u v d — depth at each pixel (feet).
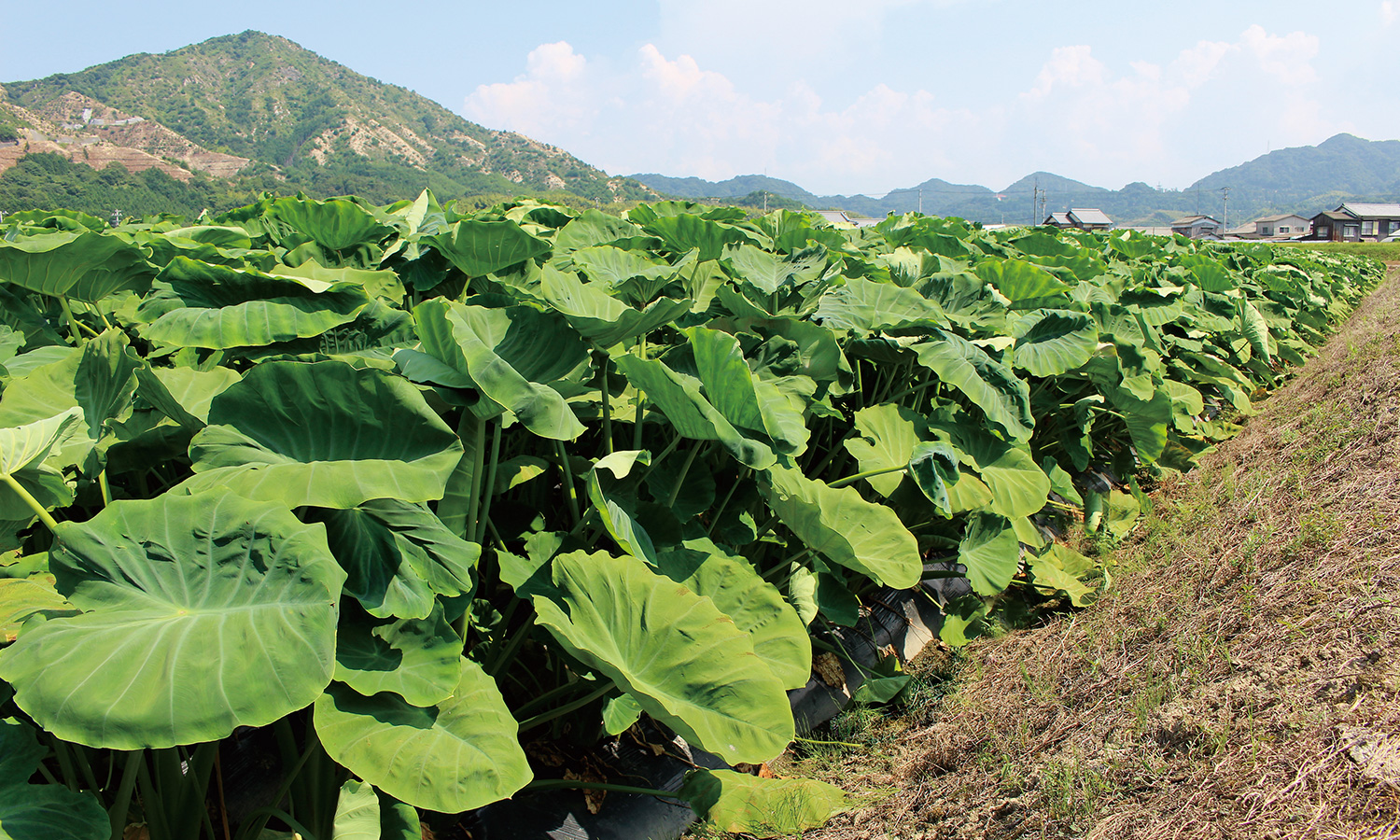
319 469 4.91
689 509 7.98
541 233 14.56
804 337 10.16
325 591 4.20
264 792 6.45
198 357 8.22
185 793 5.25
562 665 7.43
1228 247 49.16
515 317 7.02
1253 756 6.88
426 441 5.21
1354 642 8.00
